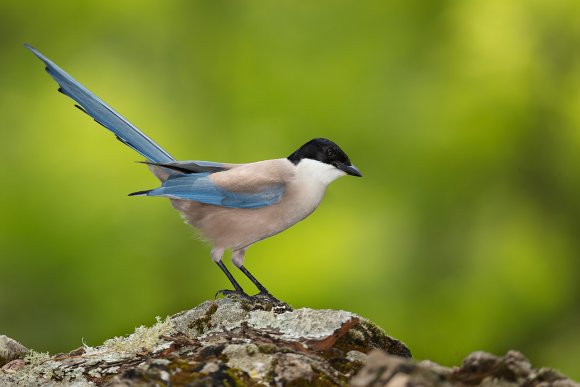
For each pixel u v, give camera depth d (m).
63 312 13.91
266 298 8.99
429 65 15.22
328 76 15.20
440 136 14.66
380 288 13.78
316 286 13.45
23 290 13.83
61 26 15.47
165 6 15.61
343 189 14.42
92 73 15.10
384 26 15.39
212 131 15.24
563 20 15.41
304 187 9.37
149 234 13.89
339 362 6.25
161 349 6.62
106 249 13.84
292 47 15.50
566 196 15.76
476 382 5.43
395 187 14.59
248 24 15.82
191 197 9.13
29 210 13.78
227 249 9.34
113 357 6.59
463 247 14.74
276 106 15.16
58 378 6.34
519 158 15.27
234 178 9.20
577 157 15.59
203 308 7.13
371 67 15.13
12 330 13.80
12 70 15.21
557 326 14.96
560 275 15.02
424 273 14.27
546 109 15.64
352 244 13.84
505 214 15.00
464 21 15.36
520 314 14.65
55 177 13.88
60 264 13.76
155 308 13.98
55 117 14.18
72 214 13.80
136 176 13.89
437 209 14.57
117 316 13.92
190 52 15.73
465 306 14.37
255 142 15.02
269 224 9.28
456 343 14.23
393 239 14.12
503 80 15.05
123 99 14.88
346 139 14.84
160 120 14.86
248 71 15.50
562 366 14.57
